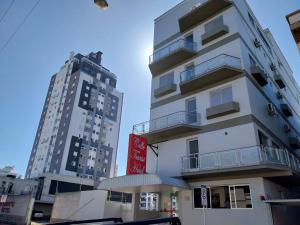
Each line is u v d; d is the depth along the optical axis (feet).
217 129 51.65
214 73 54.03
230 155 46.55
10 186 137.90
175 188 49.90
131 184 46.60
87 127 226.17
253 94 52.85
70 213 63.98
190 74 61.46
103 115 244.01
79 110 225.35
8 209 70.64
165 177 45.06
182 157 53.57
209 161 48.98
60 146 209.26
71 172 201.26
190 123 57.47
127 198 76.13
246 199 42.60
